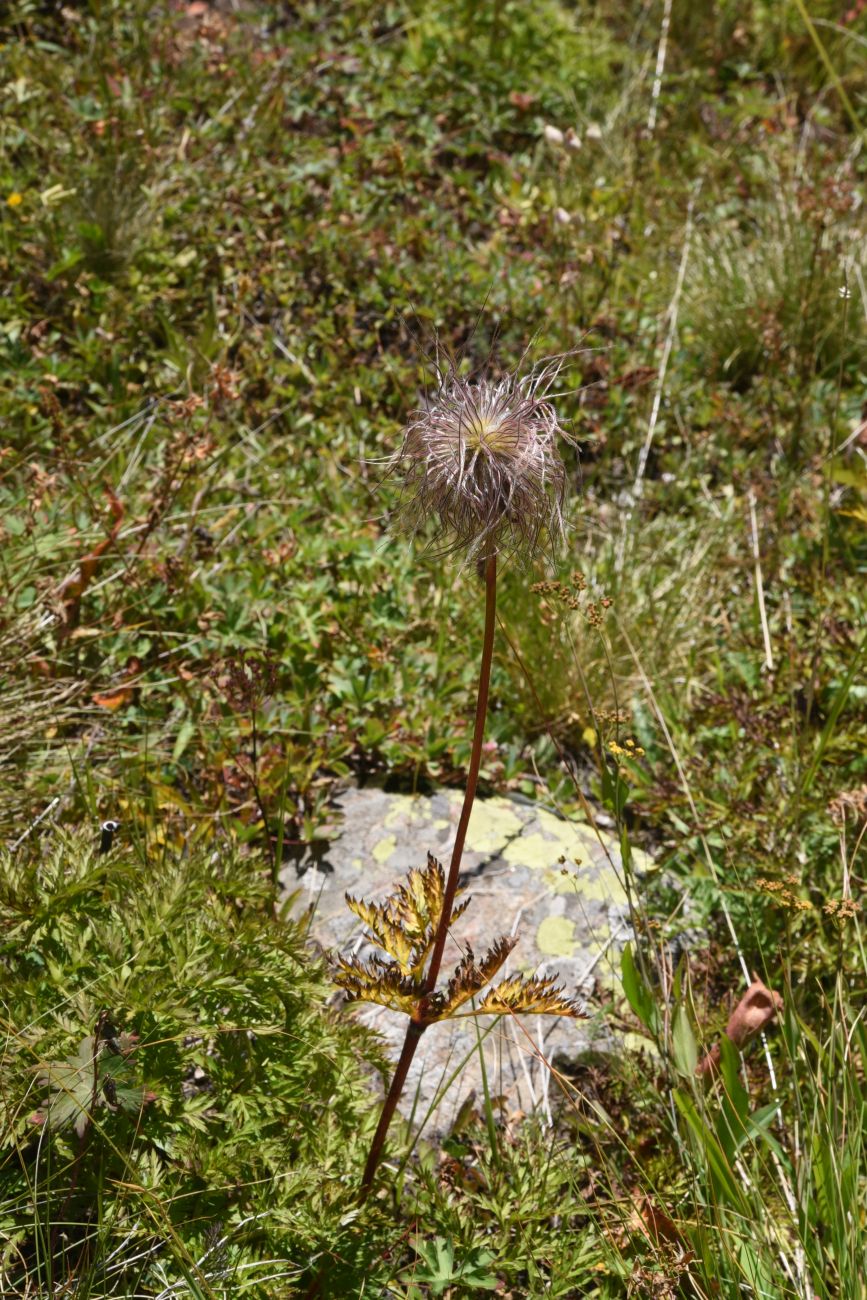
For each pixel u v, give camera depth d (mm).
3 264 4355
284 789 3010
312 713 3371
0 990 2066
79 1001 1966
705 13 6695
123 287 4441
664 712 3564
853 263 4852
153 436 3977
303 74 5609
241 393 4195
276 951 2242
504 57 6090
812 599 3836
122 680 3314
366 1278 2098
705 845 3059
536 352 4578
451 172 5551
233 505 3723
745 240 5469
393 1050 2668
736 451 4566
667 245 5418
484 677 1847
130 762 3105
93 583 3428
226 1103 2100
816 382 4660
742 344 4949
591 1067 2670
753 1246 2260
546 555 1816
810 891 3053
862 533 4109
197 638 3361
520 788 3402
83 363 4195
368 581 3691
